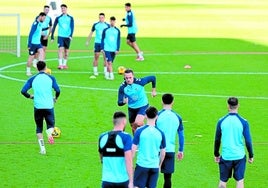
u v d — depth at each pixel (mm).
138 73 71938
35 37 67688
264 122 51688
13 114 53125
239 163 33281
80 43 95438
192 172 39469
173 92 62500
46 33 73875
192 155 42781
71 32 73125
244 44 97438
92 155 42469
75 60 80125
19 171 38969
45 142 45094
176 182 37562
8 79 67250
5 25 117938
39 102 42031
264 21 132875
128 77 42562
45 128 48750
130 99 43094
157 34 108625
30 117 52281
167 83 66688
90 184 36969
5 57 81188
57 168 39719
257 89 64688
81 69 74000
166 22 127625
